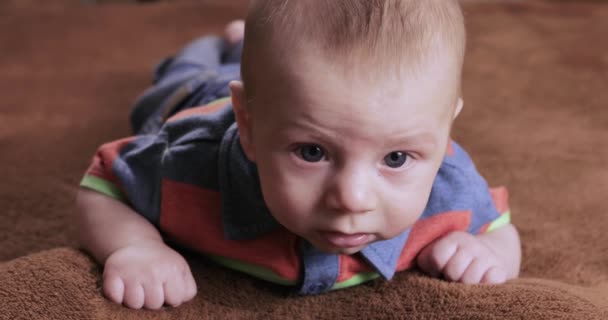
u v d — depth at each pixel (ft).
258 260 2.44
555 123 4.15
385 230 2.00
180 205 2.47
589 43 5.41
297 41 1.88
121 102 4.42
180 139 2.52
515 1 6.39
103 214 2.52
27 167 3.54
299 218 1.99
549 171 3.56
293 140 1.90
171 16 6.05
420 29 1.89
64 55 5.18
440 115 1.92
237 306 2.36
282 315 2.34
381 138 1.85
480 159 3.67
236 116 2.16
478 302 2.21
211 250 2.50
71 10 6.11
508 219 2.82
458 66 1.97
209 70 3.31
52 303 2.13
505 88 4.63
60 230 3.00
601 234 3.01
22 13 5.98
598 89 4.62
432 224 2.52
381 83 1.83
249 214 2.38
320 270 2.38
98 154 2.67
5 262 2.52
